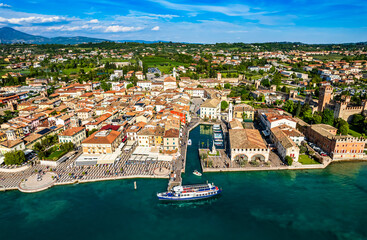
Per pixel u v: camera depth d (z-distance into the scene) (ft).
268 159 467.52
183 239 290.35
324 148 490.49
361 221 315.37
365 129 578.25
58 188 394.93
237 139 485.97
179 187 368.48
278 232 299.17
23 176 422.82
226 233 299.17
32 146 520.01
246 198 363.35
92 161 451.94
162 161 463.42
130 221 321.32
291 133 519.19
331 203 349.20
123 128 576.61
